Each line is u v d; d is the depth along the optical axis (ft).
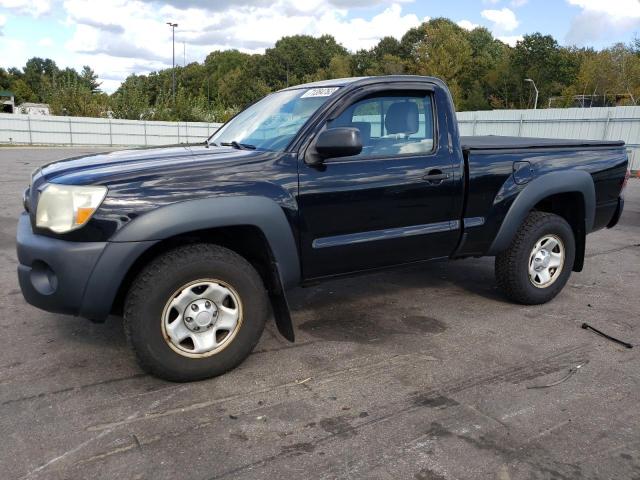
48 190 9.84
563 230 15.16
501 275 14.98
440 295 16.26
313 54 331.36
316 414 9.66
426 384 10.79
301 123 11.52
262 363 11.58
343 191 11.45
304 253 11.33
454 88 217.77
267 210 10.52
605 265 20.42
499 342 12.87
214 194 10.12
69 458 8.32
